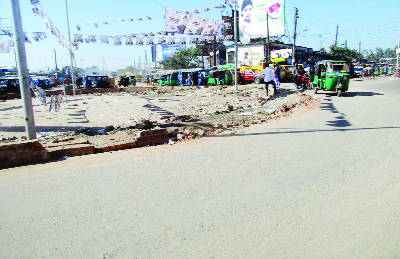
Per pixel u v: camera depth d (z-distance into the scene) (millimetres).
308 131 7461
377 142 6098
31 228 2959
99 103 17344
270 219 3018
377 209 3176
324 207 3256
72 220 3096
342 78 15930
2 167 4977
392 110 10617
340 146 5891
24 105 6477
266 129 7930
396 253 2412
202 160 5188
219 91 23078
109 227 2936
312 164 4793
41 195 3779
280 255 2426
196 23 14203
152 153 5781
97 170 4762
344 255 2408
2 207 3455
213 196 3615
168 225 2949
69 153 5648
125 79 42375
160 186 3986
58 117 11633
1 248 2619
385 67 62219
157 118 10773
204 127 8352
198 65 58062
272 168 4629
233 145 6254
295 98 14461
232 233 2773
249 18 41969
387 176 4137
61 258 2453
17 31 6254
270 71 16031
